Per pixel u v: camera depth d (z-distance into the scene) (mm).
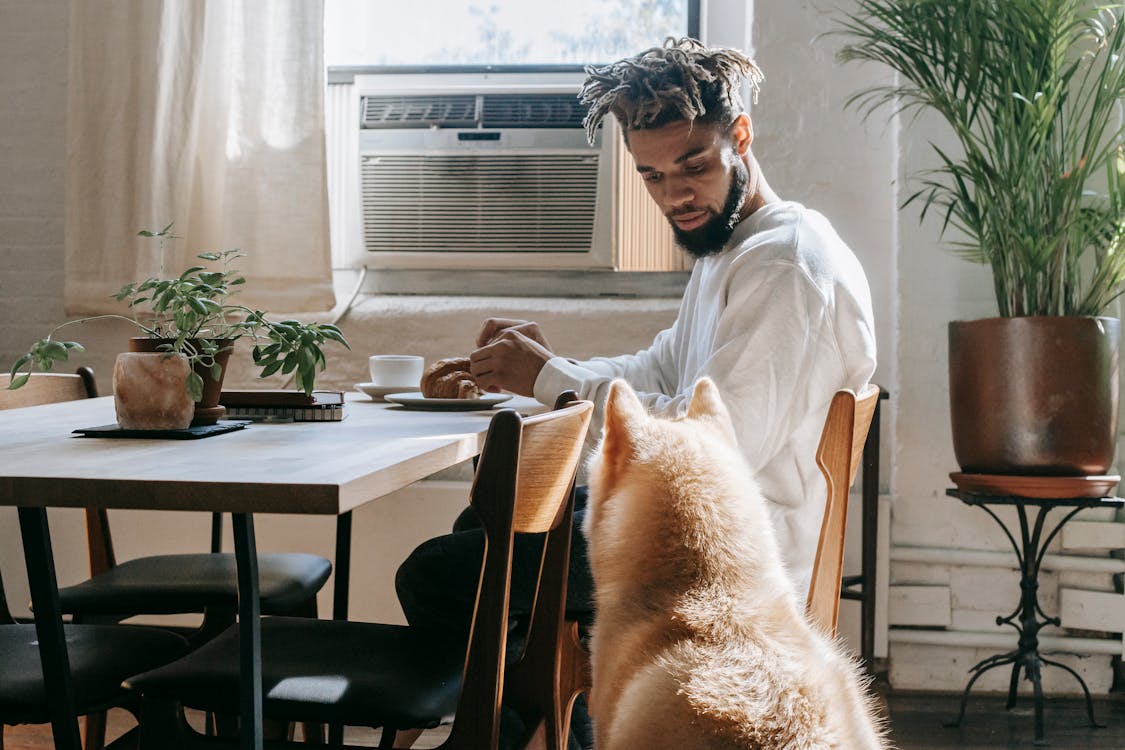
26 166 2863
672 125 1604
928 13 2264
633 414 984
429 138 2828
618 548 934
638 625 892
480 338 1873
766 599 897
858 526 2607
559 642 1161
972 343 2293
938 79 2486
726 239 1680
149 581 1562
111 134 2693
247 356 2734
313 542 2646
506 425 902
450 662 1170
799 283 1451
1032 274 2258
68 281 2723
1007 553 2604
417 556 1400
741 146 1700
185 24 2670
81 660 1141
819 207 2666
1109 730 2289
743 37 2838
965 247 2596
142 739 1049
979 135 2570
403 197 2846
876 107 2424
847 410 1190
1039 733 2209
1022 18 2189
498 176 2812
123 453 1013
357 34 2957
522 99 2828
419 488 2623
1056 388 2211
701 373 1441
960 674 2613
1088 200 2506
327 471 866
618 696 870
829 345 1456
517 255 2828
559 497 1083
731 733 755
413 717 1008
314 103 2705
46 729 2170
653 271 2848
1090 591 2564
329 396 1624
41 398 1803
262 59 2713
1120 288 2566
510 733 1359
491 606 918
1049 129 2215
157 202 2664
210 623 1606
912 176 2582
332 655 1163
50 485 833
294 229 2715
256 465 911
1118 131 2266
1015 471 2262
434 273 2920
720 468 957
